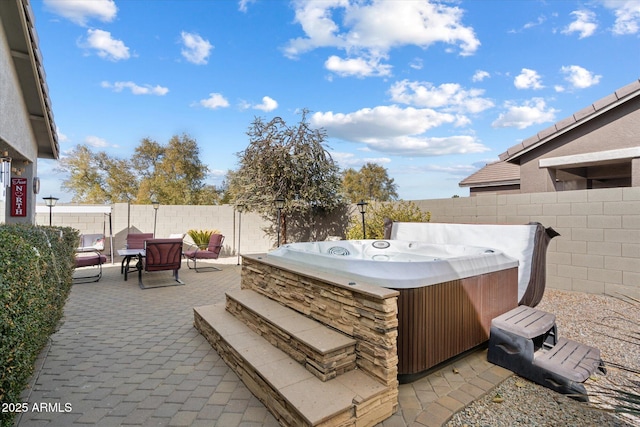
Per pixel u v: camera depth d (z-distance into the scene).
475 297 3.15
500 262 3.51
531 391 2.60
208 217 11.33
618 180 9.73
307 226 11.07
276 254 4.11
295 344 2.62
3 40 3.82
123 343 3.59
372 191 28.33
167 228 11.03
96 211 9.54
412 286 2.57
